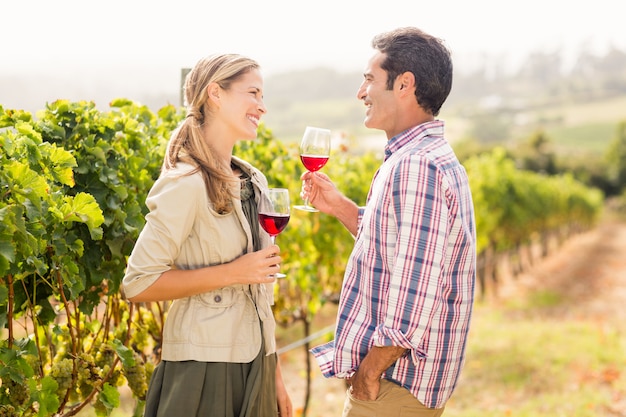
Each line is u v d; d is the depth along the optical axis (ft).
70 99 9.00
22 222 6.57
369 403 7.56
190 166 6.97
